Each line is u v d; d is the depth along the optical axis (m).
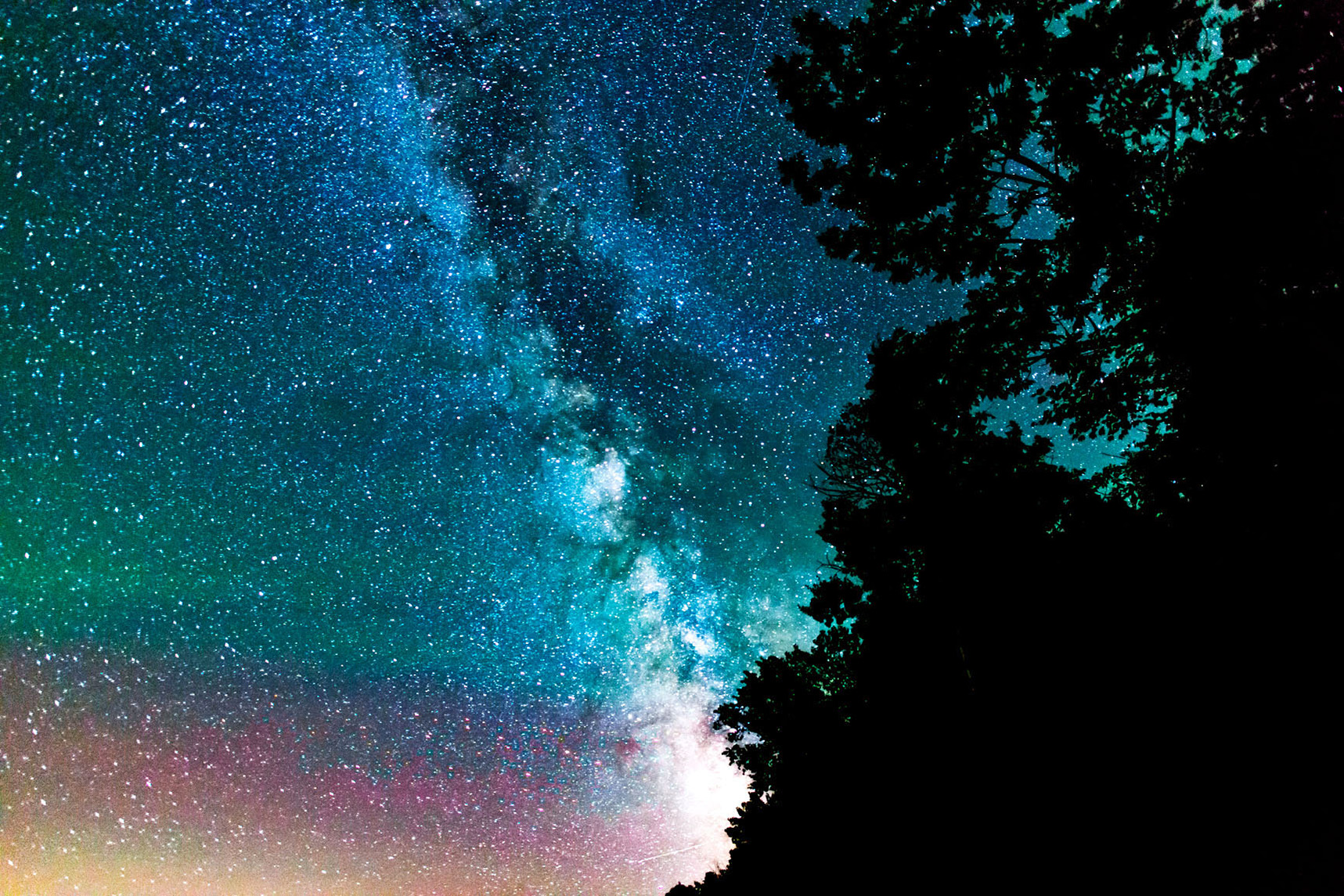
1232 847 2.50
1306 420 3.16
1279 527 3.17
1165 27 3.63
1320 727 2.67
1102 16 3.78
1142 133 3.90
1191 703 2.99
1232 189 3.33
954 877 3.28
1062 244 4.16
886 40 4.16
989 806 3.35
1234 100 3.56
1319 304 3.19
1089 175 3.88
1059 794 3.11
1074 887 2.81
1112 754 3.05
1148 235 3.78
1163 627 3.22
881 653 4.23
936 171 4.26
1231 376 3.39
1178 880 2.54
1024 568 3.79
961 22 4.03
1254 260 3.36
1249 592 3.13
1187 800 2.74
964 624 3.90
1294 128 3.24
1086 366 4.29
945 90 4.06
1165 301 3.70
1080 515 3.87
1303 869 2.29
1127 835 2.79
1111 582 3.44
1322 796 2.44
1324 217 3.17
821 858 3.97
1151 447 4.00
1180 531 3.52
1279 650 2.95
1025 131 4.10
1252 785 2.64
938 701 3.86
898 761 3.87
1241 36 3.43
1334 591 2.95
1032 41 3.91
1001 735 3.45
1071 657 3.38
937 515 4.20
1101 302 4.14
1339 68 3.20
